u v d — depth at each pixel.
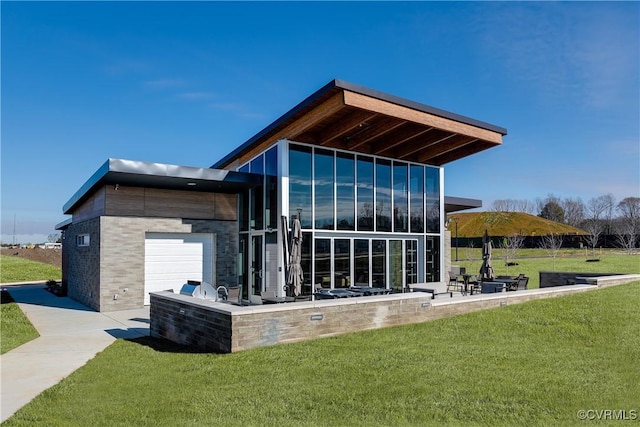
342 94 10.49
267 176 13.89
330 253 13.66
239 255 15.39
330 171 13.95
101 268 12.65
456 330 8.03
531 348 6.72
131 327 10.10
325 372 5.55
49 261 36.84
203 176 12.70
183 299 8.12
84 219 16.08
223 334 6.77
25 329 9.82
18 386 5.55
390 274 15.15
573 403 4.45
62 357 7.13
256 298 10.56
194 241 14.63
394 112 11.44
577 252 39.06
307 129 12.16
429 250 16.47
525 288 14.80
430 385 5.02
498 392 4.77
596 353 6.37
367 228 14.61
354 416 4.20
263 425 4.02
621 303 9.71
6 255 37.50
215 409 4.44
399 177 15.73
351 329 7.94
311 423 4.05
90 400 4.87
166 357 6.82
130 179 12.36
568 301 10.20
